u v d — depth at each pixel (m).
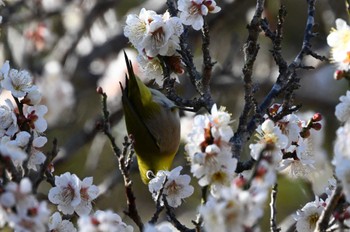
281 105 9.49
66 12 19.89
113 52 20.39
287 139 8.55
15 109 9.62
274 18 18.94
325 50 19.36
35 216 6.59
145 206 18.66
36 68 19.42
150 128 12.38
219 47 20.45
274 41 9.60
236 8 19.45
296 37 20.23
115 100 18.42
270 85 19.23
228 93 19.06
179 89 18.16
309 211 9.18
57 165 17.69
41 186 16.62
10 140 9.05
